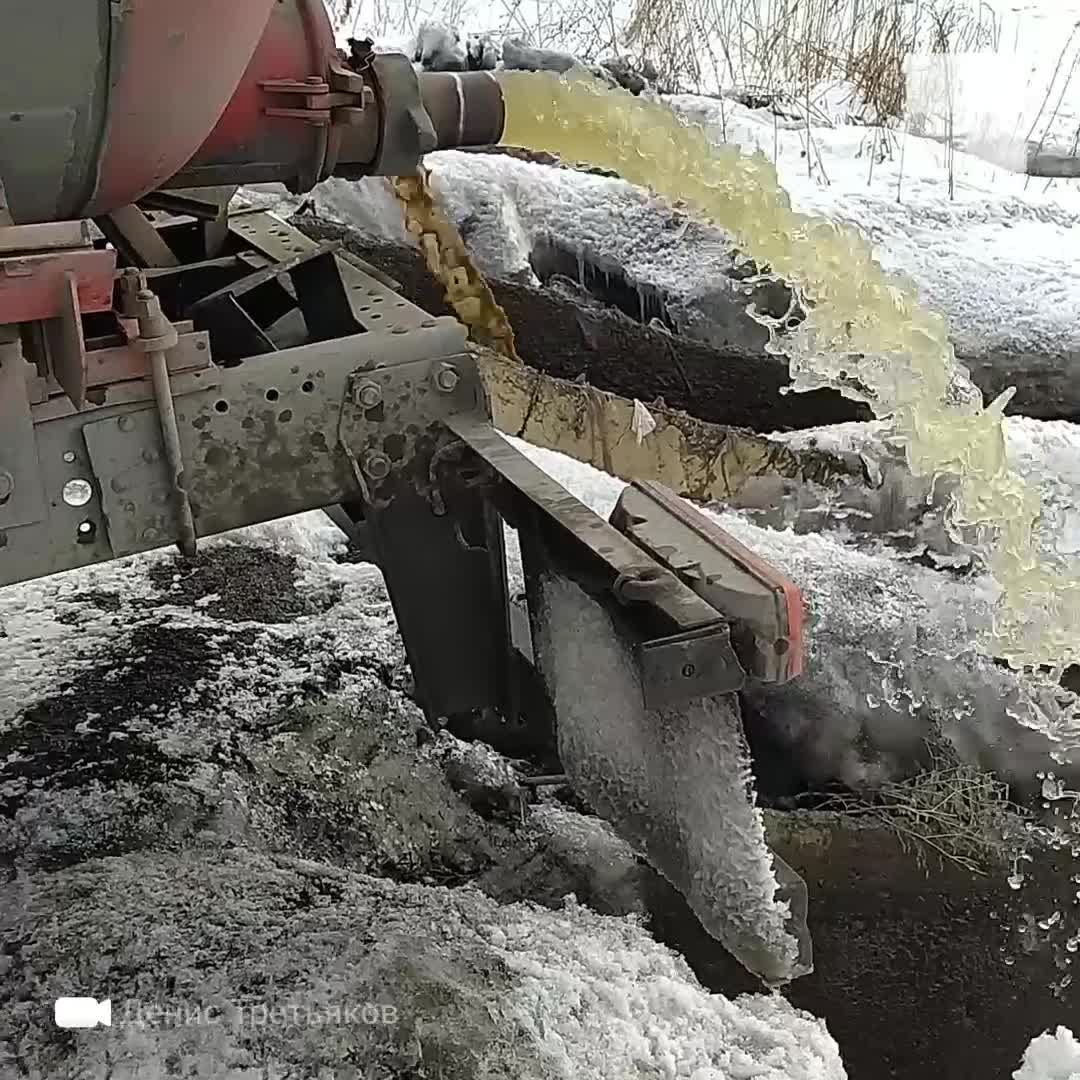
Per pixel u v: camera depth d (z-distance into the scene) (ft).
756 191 9.95
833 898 9.00
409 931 7.18
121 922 7.04
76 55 5.34
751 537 12.20
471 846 8.54
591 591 6.69
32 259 5.31
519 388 13.38
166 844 8.16
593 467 13.24
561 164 14.49
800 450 13.23
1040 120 17.84
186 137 6.24
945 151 16.98
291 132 7.32
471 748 9.26
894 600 11.32
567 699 7.32
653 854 7.29
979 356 13.39
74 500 6.43
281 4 7.14
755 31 18.95
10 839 8.12
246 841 8.29
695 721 6.53
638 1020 6.79
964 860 9.41
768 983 7.34
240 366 6.85
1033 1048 7.99
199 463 6.82
